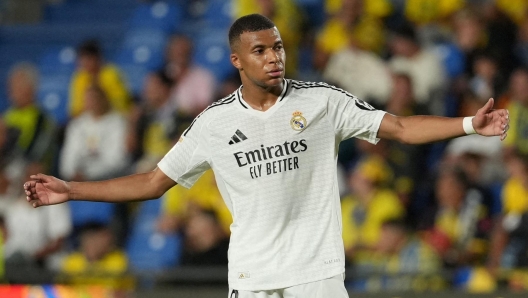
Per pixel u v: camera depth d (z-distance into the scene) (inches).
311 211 509.4
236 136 512.4
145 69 1338.6
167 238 1021.2
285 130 508.1
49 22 1540.4
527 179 946.7
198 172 535.5
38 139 1160.2
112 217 1075.3
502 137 464.4
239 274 515.5
